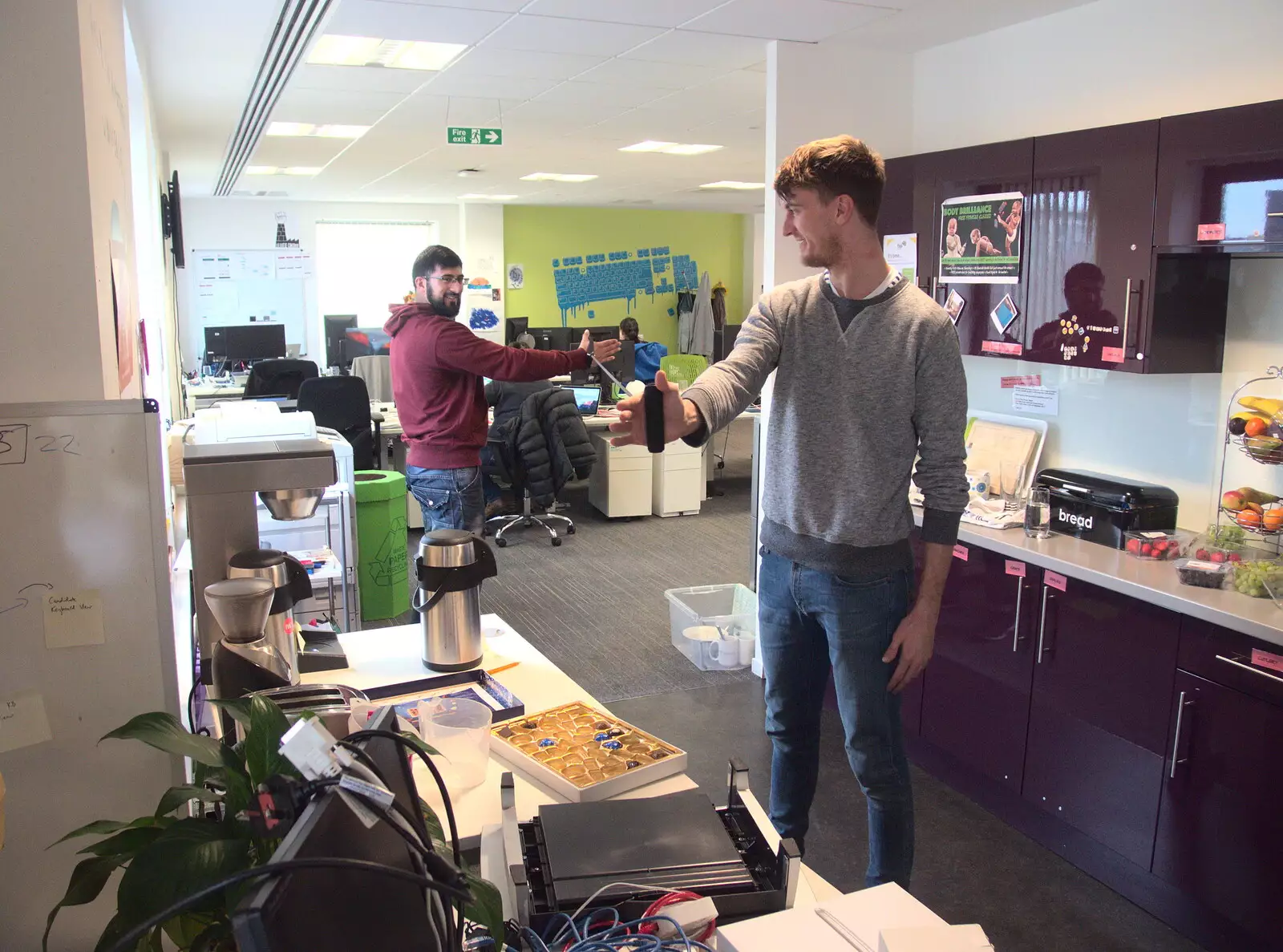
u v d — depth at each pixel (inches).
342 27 147.7
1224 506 103.2
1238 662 87.0
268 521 137.7
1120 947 93.0
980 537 115.0
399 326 136.2
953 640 120.6
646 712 144.9
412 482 139.5
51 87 64.0
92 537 60.2
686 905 45.2
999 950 92.4
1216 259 105.3
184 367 455.5
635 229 537.6
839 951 40.1
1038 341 116.6
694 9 130.5
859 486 69.9
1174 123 98.0
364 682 75.2
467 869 39.8
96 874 39.9
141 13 140.5
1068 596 104.1
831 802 119.5
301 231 474.9
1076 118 124.5
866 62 147.8
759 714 144.5
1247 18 103.5
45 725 60.5
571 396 243.0
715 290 554.3
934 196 131.3
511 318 512.1
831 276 71.3
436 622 77.0
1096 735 102.0
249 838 36.8
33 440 58.4
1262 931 86.6
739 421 451.8
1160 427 115.9
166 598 62.0
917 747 130.1
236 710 43.1
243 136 262.7
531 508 265.0
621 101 211.6
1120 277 105.4
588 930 44.4
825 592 71.6
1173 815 94.1
